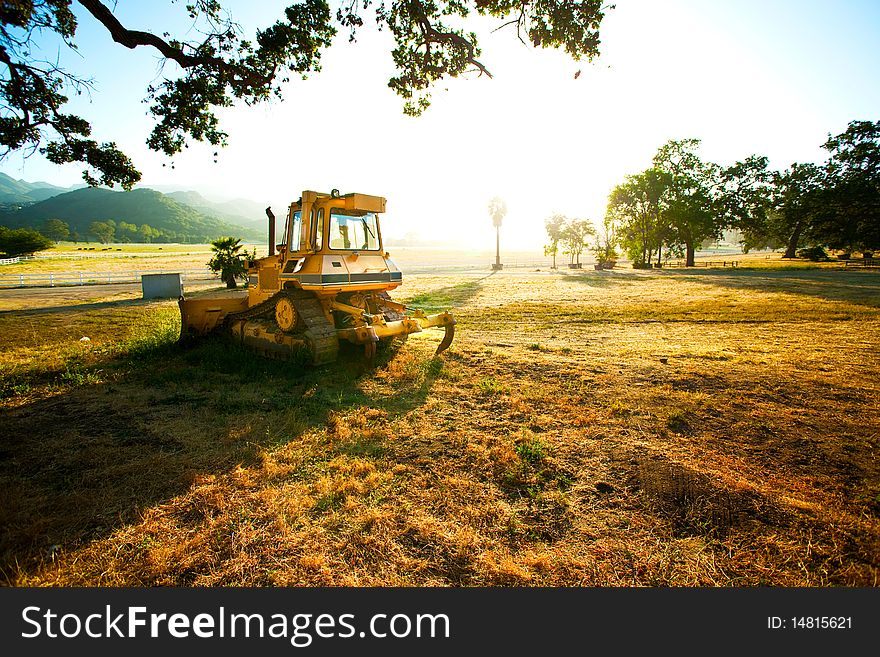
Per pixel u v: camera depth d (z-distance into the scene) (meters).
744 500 3.50
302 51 8.87
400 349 8.80
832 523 3.23
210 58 8.30
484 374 7.33
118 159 9.15
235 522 3.29
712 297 19.50
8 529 3.16
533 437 4.73
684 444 4.59
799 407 5.71
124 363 7.95
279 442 4.62
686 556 2.92
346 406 5.73
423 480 3.89
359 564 2.87
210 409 5.59
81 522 3.28
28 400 5.97
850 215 50.28
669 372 7.44
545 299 20.00
